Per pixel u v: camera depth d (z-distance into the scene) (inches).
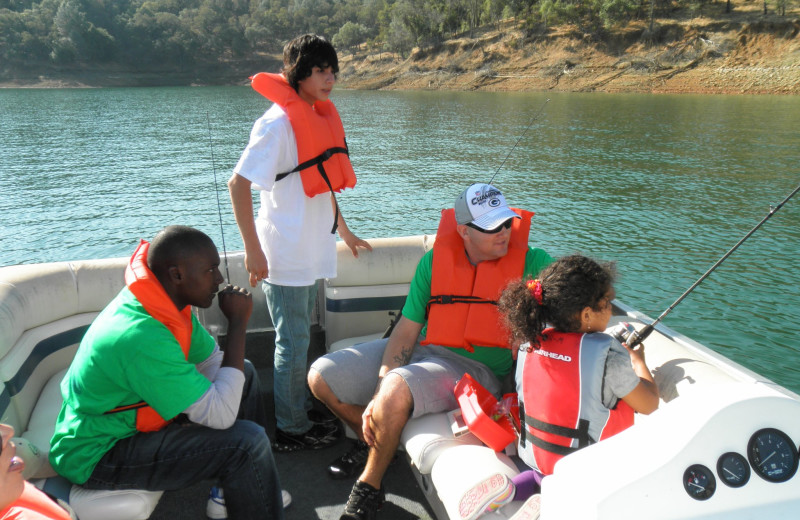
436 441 90.6
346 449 118.5
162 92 3393.2
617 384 76.2
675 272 419.8
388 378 95.5
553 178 772.0
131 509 83.2
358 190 724.0
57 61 4643.2
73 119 1674.5
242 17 5944.9
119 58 4972.9
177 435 84.0
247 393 104.4
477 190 102.9
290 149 105.0
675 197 650.2
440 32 3937.0
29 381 104.7
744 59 2716.5
